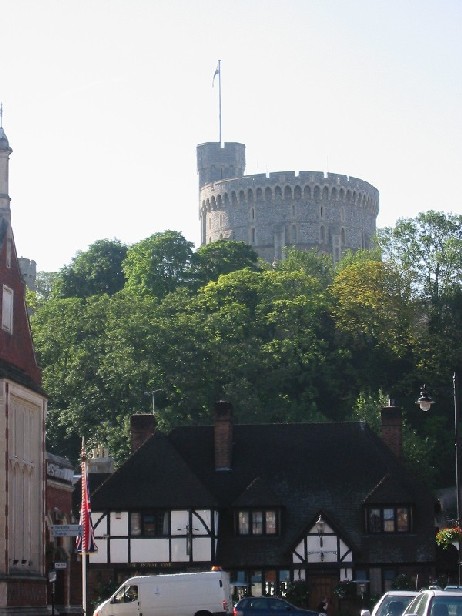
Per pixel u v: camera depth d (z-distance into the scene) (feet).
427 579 298.35
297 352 498.69
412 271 545.03
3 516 213.25
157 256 583.17
